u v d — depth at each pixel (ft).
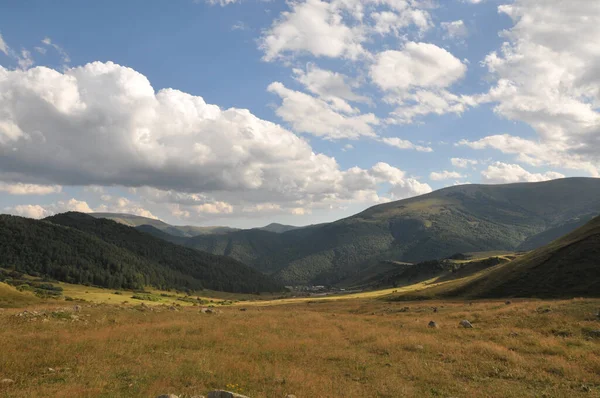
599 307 120.78
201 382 57.88
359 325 134.31
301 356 81.82
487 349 84.07
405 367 73.00
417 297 321.32
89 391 50.42
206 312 179.01
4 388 51.78
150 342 88.02
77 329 101.45
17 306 198.80
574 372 66.69
